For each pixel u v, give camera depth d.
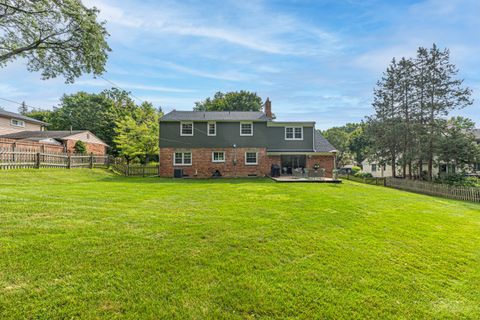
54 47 10.93
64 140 25.69
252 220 6.01
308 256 4.04
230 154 21.22
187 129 21.16
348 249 4.41
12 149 14.66
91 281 3.01
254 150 21.31
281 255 4.02
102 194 8.95
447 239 5.39
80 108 39.22
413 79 21.34
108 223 5.22
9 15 9.89
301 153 20.81
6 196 7.42
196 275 3.28
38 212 5.76
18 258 3.42
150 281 3.08
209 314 2.56
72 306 2.55
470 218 8.22
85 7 10.46
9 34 10.49
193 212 6.66
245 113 23.56
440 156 20.16
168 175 20.78
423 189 17.78
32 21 10.19
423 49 20.59
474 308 2.93
